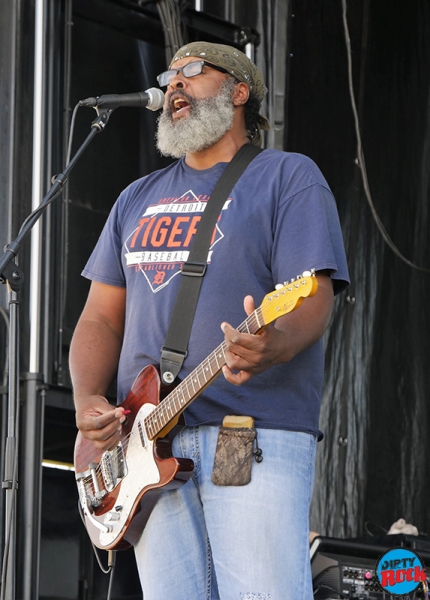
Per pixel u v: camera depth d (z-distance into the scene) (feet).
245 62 18.31
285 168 16.24
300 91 35.68
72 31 30.91
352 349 35.22
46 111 29.45
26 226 18.40
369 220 36.40
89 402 16.42
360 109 37.22
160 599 15.24
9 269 17.87
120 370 16.71
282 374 15.16
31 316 28.32
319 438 15.93
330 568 24.81
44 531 29.96
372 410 35.14
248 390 15.06
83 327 17.70
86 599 30.66
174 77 17.85
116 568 31.65
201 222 16.12
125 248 17.03
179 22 31.94
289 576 14.26
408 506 34.83
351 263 35.78
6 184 28.55
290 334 14.03
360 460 34.58
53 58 29.94
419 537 27.37
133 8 32.37
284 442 14.82
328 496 34.01
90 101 19.63
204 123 17.19
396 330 36.04
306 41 36.11
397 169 37.32
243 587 14.30
